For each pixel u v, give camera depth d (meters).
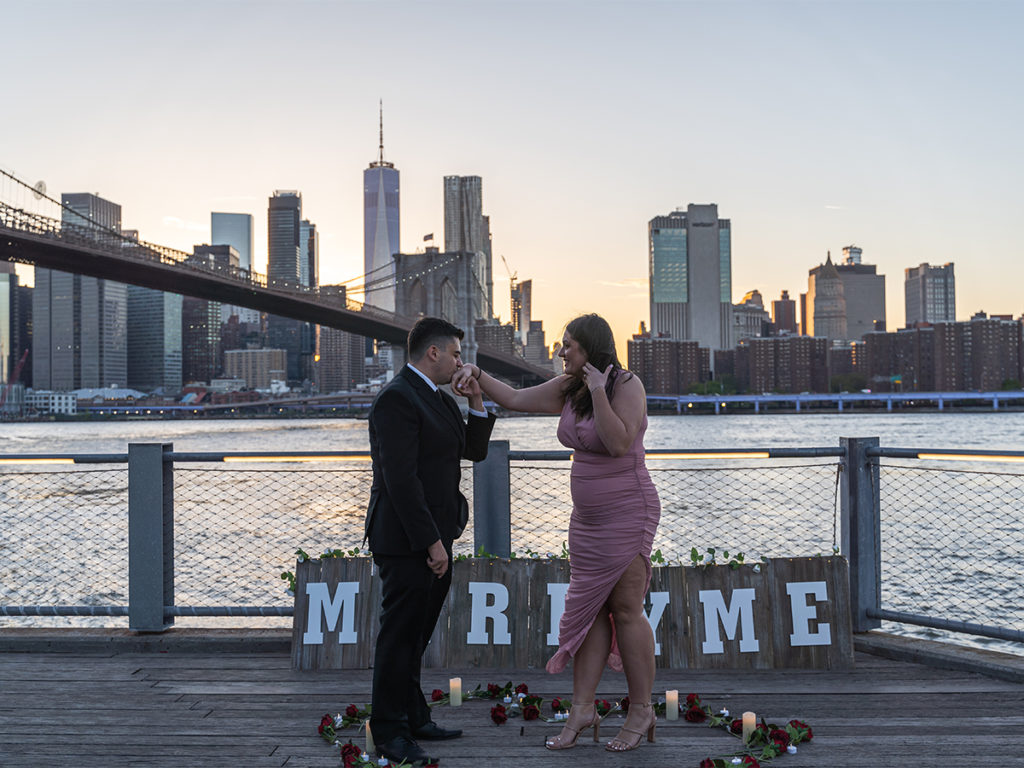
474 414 3.30
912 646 4.21
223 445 64.88
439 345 3.16
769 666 4.08
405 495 2.94
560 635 3.22
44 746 3.19
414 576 3.04
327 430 104.50
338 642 4.12
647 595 4.15
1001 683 3.84
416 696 3.24
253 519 17.36
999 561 13.33
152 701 3.67
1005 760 3.03
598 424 3.01
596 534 3.12
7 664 4.19
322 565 4.20
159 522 4.47
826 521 16.67
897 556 13.86
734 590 4.14
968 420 136.38
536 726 3.40
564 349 3.17
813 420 147.12
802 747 3.15
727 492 21.77
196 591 10.78
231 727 3.38
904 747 3.14
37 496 24.45
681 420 153.25
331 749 3.16
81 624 9.62
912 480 23.92
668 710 3.46
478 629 4.17
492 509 4.36
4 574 12.76
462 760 3.07
